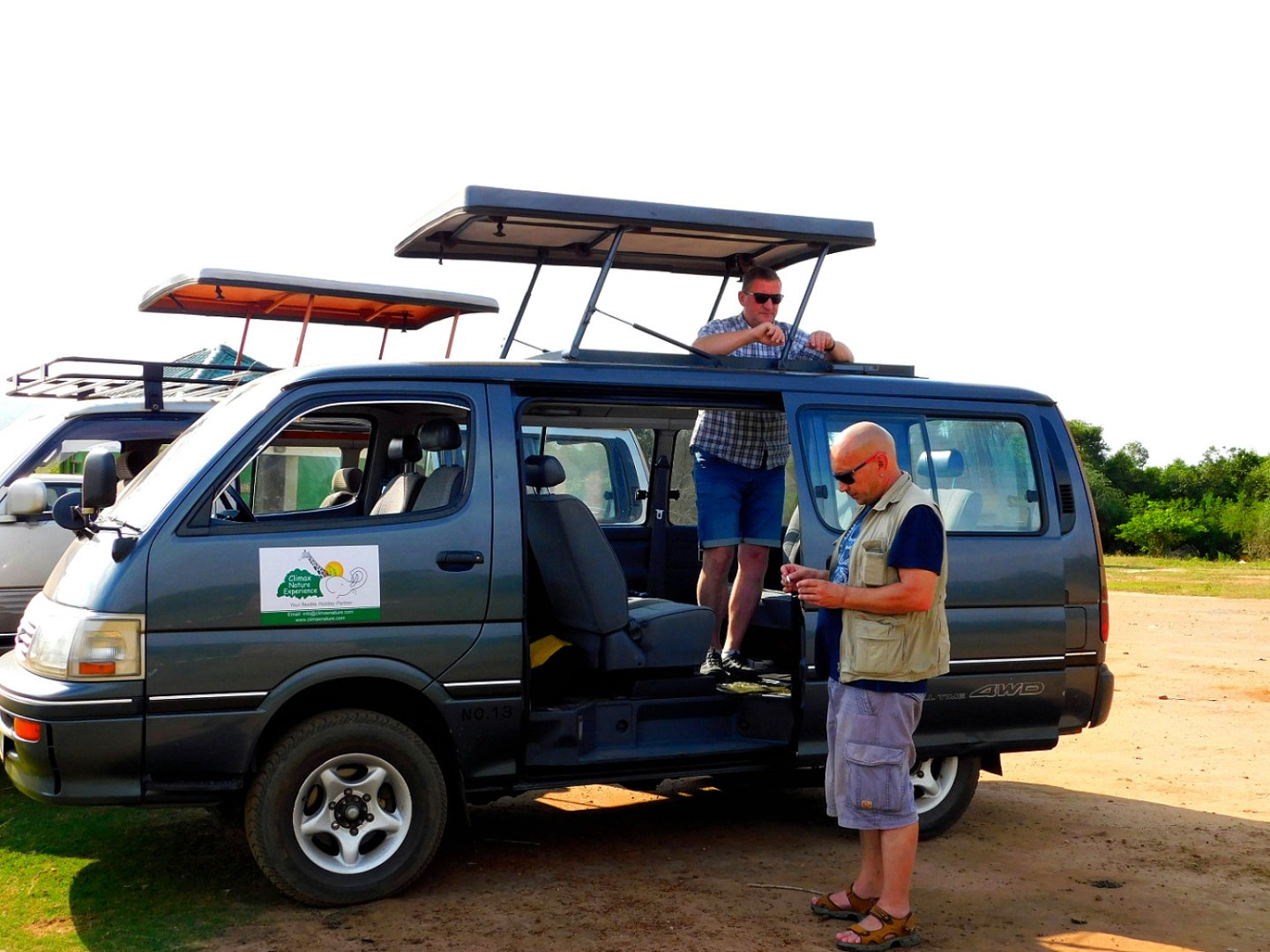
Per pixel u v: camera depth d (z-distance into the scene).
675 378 5.99
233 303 9.99
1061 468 6.67
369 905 5.23
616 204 5.94
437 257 6.82
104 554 5.05
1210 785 8.02
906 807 4.93
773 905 5.36
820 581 4.96
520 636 5.46
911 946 4.93
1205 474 71.81
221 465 5.17
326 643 5.13
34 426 7.94
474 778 5.43
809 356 7.06
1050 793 7.75
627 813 6.98
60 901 5.24
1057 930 5.19
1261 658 13.90
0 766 7.47
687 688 6.18
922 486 6.33
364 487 6.73
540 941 4.85
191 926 4.95
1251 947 5.05
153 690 4.90
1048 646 6.43
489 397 5.62
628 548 8.19
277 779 5.06
